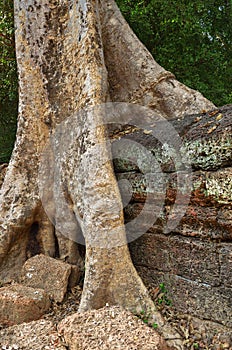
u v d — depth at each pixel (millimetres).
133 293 3650
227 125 3312
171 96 5074
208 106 4848
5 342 3141
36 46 5008
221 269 3285
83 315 3236
